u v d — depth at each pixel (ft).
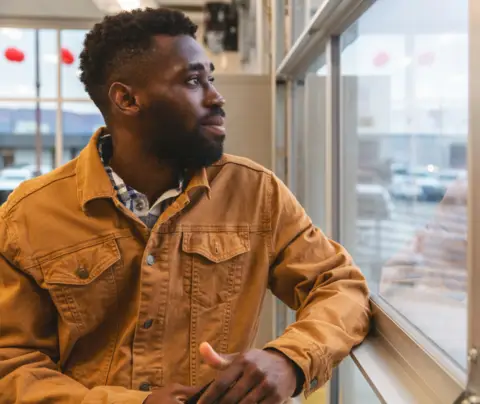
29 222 3.07
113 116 3.12
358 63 4.60
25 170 11.21
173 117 2.94
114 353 3.12
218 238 3.28
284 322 7.52
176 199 3.14
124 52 2.97
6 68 10.95
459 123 2.83
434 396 2.43
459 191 2.74
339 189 4.84
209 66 3.07
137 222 3.09
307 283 3.37
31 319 3.06
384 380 2.68
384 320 3.19
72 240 3.06
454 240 2.73
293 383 2.62
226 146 7.91
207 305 3.22
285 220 3.49
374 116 4.35
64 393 2.75
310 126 6.68
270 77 7.89
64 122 11.18
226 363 2.59
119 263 3.09
